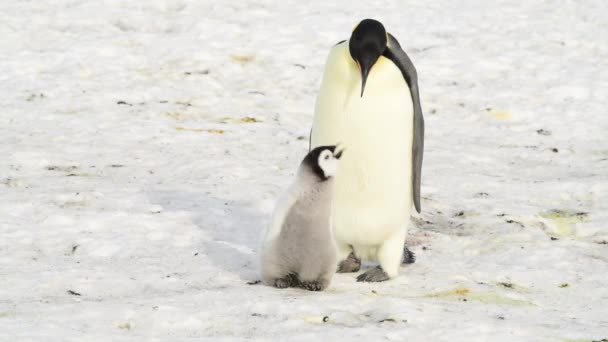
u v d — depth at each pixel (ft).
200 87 159.84
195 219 95.30
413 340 60.64
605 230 98.22
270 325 62.90
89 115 142.31
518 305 74.08
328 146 68.85
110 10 197.98
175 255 83.97
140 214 95.25
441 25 197.77
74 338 57.47
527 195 112.37
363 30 75.00
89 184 108.17
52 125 136.26
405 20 200.23
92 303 67.10
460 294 76.38
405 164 79.05
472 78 169.78
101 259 82.48
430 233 96.27
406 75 78.23
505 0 218.18
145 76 163.43
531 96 161.48
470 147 137.18
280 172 118.93
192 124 141.08
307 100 157.28
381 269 80.74
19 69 162.30
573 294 78.18
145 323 62.90
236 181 113.39
